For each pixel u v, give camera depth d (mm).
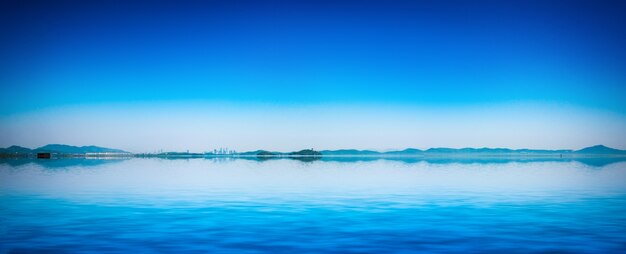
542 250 15477
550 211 24094
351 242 16781
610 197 30484
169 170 72625
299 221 21203
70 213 23531
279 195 32312
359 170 72375
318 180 47688
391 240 17125
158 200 29109
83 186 39281
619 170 68625
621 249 15609
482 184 41438
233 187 38969
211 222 20953
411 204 27156
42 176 53250
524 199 29484
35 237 17594
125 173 61469
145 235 18000
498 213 23484
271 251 15453
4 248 15789
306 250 15594
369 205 26703
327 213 23625
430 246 16125
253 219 21750
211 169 77438
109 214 23234
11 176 53125
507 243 16547
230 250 15586
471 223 20578
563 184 41188
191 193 33656
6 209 24906
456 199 29594
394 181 45750
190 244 16469
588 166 88938
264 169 78062
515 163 118000
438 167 85812
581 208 25203
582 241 16812
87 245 16266
